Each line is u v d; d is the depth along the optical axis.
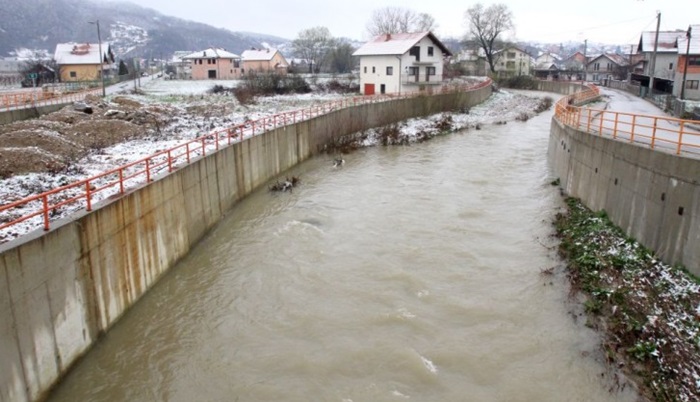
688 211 14.22
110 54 88.56
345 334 13.45
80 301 12.32
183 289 16.05
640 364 11.78
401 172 29.78
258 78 61.81
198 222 19.80
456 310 14.53
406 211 22.56
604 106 42.66
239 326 13.95
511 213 22.20
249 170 25.97
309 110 38.72
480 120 50.06
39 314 10.80
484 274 16.62
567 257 17.34
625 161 17.83
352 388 11.48
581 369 11.97
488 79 77.88
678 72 51.75
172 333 13.66
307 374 11.96
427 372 11.93
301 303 15.03
